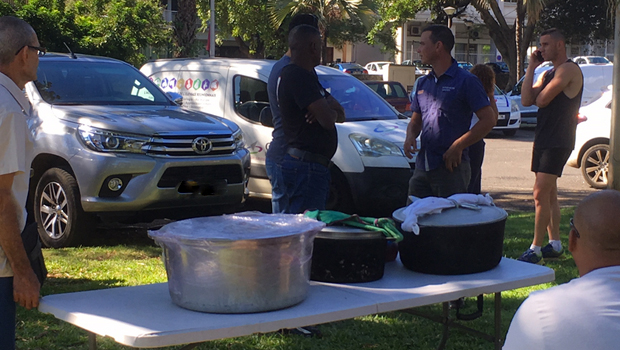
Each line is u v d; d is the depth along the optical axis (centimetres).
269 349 405
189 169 633
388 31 4012
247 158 700
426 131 470
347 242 295
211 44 2248
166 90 897
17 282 271
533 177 1199
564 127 547
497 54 5278
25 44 275
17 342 407
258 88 800
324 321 258
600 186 1077
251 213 306
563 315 189
